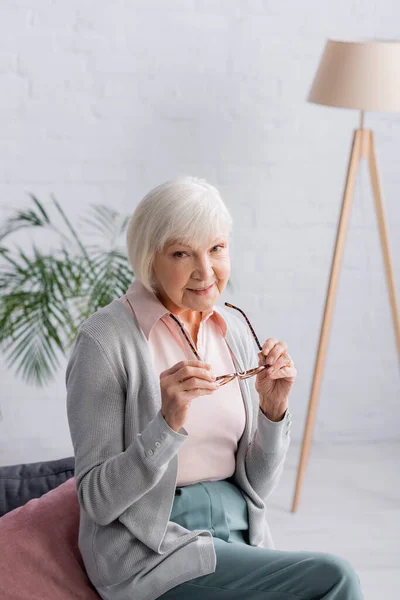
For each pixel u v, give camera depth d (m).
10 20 3.30
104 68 3.41
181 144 3.54
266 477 2.07
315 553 1.85
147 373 1.95
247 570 1.86
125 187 3.52
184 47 3.46
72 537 2.13
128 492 1.83
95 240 3.52
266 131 3.61
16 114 3.38
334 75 3.16
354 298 3.85
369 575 2.91
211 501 1.99
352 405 3.95
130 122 3.48
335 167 3.70
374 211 3.77
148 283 1.99
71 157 3.45
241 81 3.54
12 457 3.60
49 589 2.01
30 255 3.48
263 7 3.50
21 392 3.55
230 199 3.63
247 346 2.16
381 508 3.39
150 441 1.80
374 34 3.62
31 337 3.49
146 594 1.87
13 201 3.44
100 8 3.36
